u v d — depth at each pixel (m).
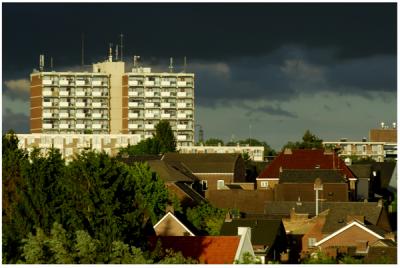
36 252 92.50
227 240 112.56
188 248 112.62
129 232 114.44
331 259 101.31
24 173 122.38
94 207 115.44
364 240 145.50
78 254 93.19
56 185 119.75
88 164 118.44
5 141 135.88
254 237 142.62
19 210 117.75
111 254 95.12
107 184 117.38
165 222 155.50
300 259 135.62
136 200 122.12
